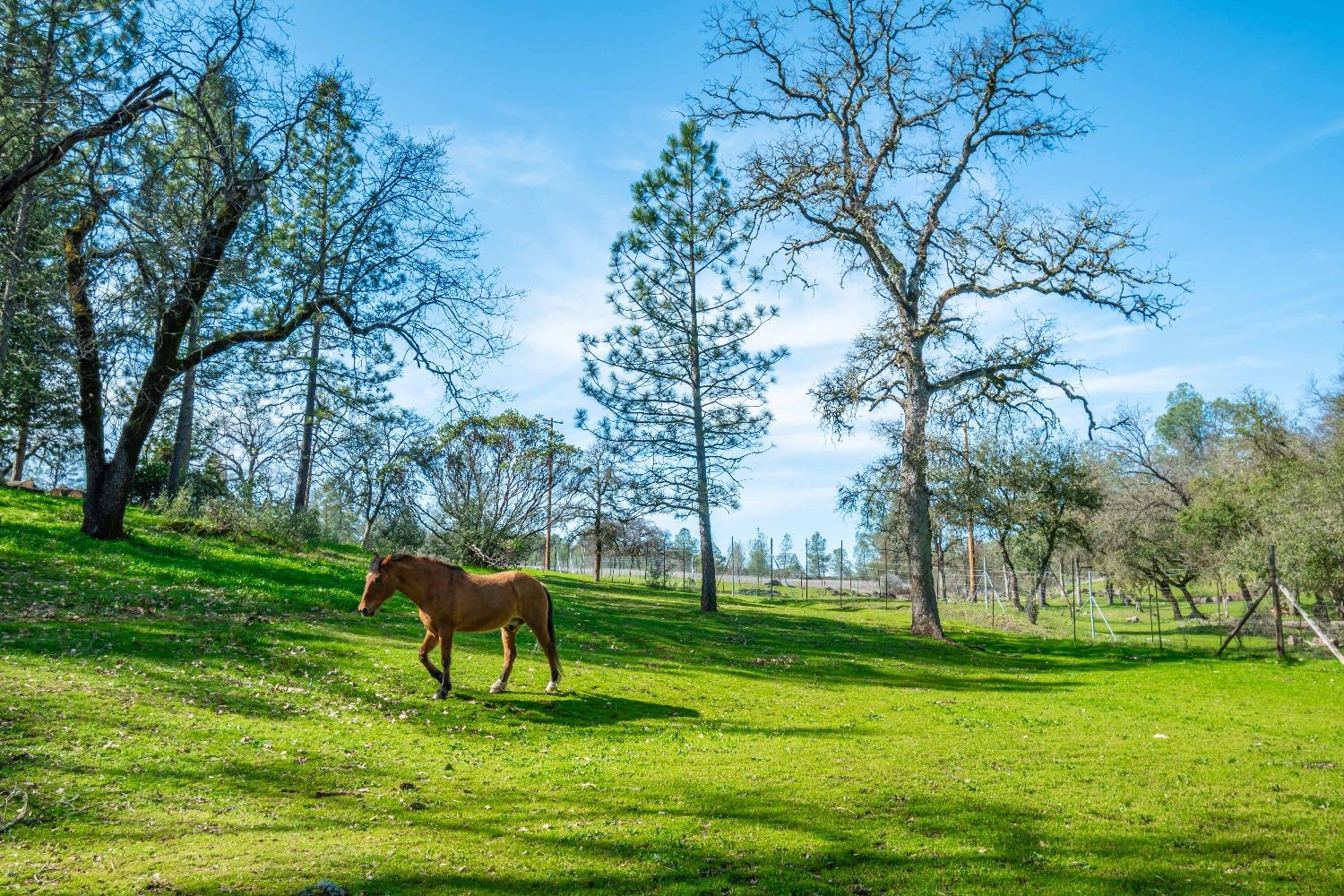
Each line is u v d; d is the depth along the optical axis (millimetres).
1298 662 23109
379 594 12109
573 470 42844
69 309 14367
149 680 10734
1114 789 9375
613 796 8398
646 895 5906
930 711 14906
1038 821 8055
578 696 13508
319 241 18953
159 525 25047
